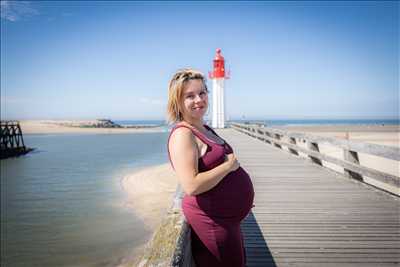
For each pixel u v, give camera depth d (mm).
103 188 12422
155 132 66688
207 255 1648
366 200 4691
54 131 67625
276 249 3135
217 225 1593
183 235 1577
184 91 1657
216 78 27188
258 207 4418
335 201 4660
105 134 59219
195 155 1479
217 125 27703
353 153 5922
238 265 1668
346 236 3402
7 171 17500
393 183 4461
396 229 3568
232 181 1618
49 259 6316
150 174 14969
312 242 3270
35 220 8641
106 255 6504
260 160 8703
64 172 16500
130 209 9523
